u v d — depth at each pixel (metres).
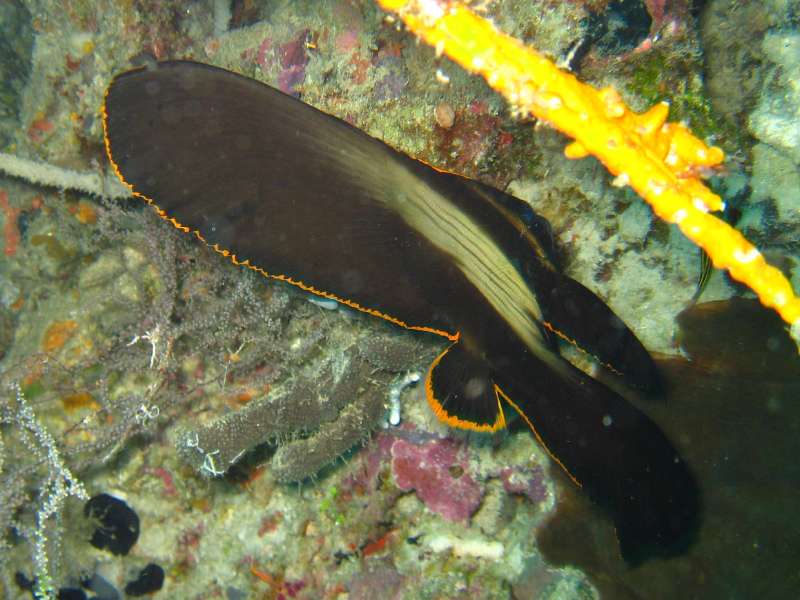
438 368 0.17
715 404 0.18
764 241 0.18
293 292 0.19
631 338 0.17
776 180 0.17
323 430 0.20
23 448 0.21
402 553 0.21
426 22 0.12
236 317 0.20
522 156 0.19
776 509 0.17
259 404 0.19
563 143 0.18
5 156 0.21
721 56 0.17
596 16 0.17
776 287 0.12
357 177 0.15
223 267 0.20
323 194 0.15
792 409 0.17
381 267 0.16
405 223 0.16
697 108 0.18
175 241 0.20
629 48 0.17
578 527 0.19
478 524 0.21
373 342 0.19
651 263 0.19
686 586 0.17
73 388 0.21
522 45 0.12
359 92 0.19
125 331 0.21
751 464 0.17
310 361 0.21
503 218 0.16
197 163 0.15
